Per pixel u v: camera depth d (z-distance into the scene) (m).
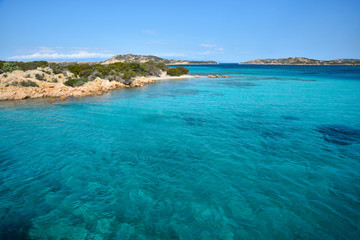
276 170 11.20
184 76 84.88
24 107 27.52
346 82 55.88
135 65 73.06
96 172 11.29
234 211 8.22
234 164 11.91
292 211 8.16
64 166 11.95
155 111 25.05
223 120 20.84
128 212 8.28
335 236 7.02
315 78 69.81
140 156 13.12
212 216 7.99
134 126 19.19
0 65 46.44
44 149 14.22
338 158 12.50
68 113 24.19
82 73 53.06
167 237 7.07
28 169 11.61
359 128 17.92
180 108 26.59
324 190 9.45
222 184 10.01
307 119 20.78
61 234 7.28
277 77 76.50
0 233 7.28
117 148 14.34
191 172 11.12
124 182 10.32
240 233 7.19
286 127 18.38
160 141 15.51
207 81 65.06
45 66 50.34
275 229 7.34
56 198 9.19
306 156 12.80
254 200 8.84
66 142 15.45
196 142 15.23
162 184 10.10
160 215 8.09
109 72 54.44
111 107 27.42
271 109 25.33
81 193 9.52
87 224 7.72
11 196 9.30
